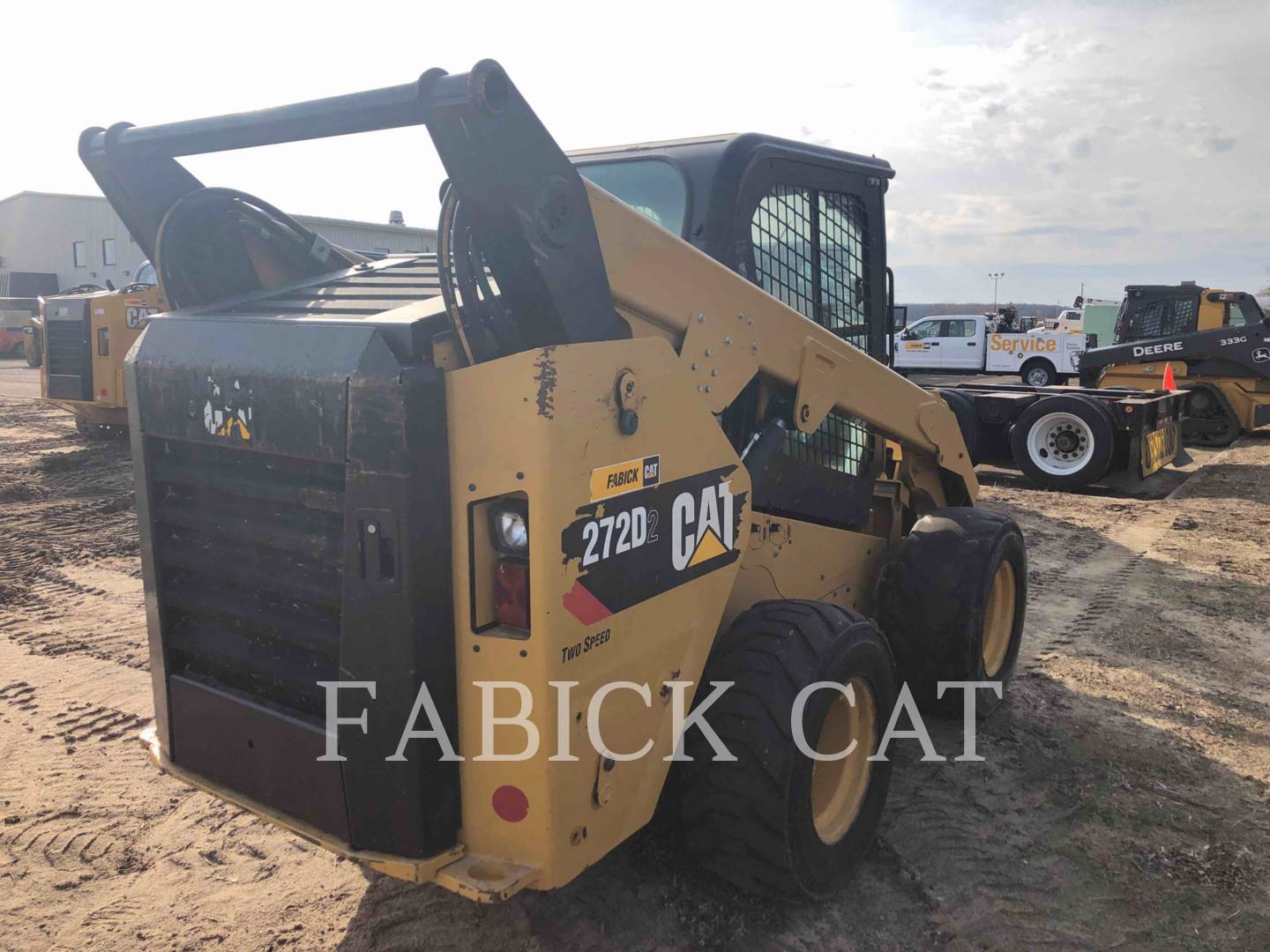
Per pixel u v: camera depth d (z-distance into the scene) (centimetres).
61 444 1170
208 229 295
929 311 7338
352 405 210
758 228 329
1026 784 365
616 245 236
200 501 254
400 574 209
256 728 243
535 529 204
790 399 331
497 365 205
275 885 298
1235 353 1330
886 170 400
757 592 326
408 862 217
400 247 2923
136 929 276
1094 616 575
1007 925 280
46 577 633
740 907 284
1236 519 855
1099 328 2767
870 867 308
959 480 468
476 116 190
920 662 395
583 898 287
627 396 224
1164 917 285
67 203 4078
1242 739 406
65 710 424
